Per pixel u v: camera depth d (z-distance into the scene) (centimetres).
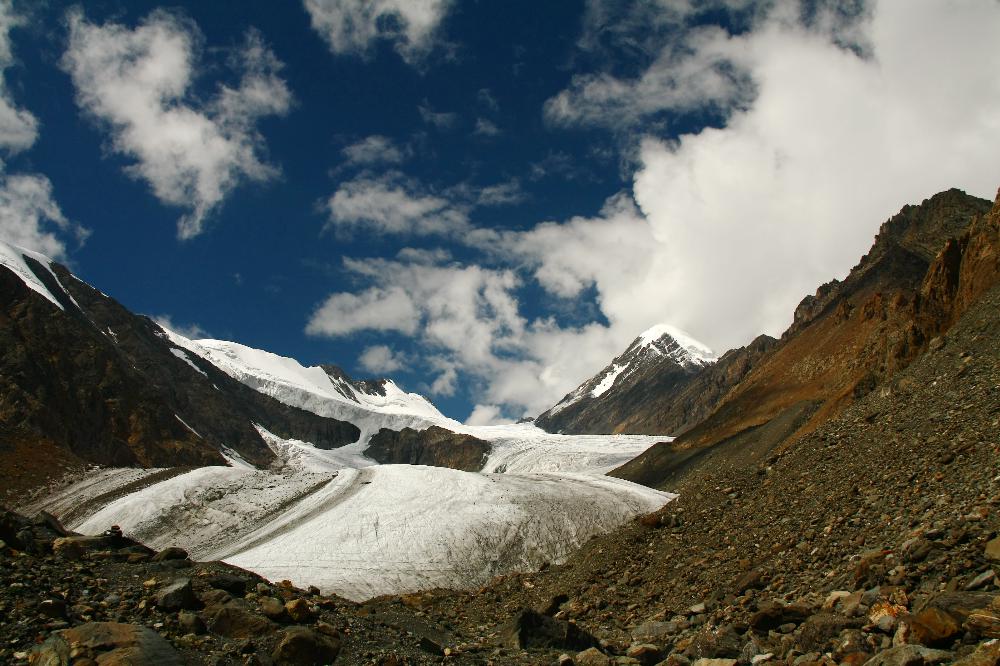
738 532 2727
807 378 12900
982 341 3023
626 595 2716
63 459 9519
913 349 6319
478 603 3170
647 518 3366
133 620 1435
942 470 2089
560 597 2862
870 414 3159
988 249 5500
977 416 2334
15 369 13438
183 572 1748
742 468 3481
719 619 1895
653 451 15062
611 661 1706
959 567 1396
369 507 5634
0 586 1424
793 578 1986
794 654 1392
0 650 1186
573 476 6606
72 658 1172
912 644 1160
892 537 1822
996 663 966
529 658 1805
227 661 1334
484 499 5706
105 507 7106
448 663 1642
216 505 6731
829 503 2402
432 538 4919
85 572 1650
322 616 1716
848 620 1384
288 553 4741
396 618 2134
